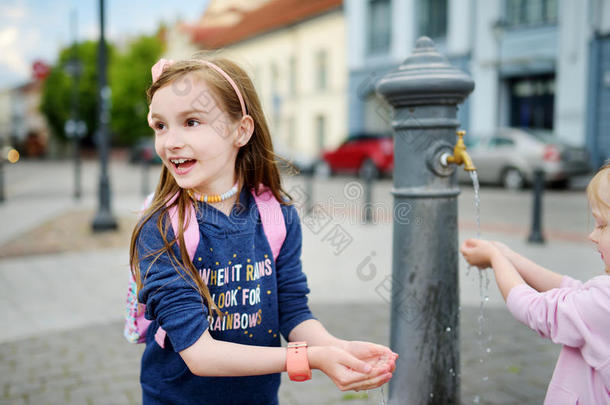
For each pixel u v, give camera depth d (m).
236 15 32.38
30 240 6.53
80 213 9.13
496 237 6.25
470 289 4.08
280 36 24.02
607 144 12.78
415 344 1.77
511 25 14.67
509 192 11.02
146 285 1.01
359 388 0.96
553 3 13.68
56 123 46.72
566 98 13.48
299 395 2.48
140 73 37.59
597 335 1.09
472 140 12.34
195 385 1.13
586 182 11.33
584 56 13.04
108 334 3.33
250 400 1.16
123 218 8.34
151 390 1.16
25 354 3.00
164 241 1.04
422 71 1.63
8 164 33.66
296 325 1.20
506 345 3.01
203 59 1.16
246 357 0.98
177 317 0.98
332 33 21.03
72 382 2.63
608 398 1.12
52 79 44.69
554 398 1.21
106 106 7.21
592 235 1.18
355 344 1.06
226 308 1.10
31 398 2.46
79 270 5.02
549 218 7.69
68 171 25.56
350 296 4.11
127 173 21.92
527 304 1.21
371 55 19.30
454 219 1.74
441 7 16.73
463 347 2.99
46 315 3.71
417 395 1.78
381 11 18.81
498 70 15.14
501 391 2.46
